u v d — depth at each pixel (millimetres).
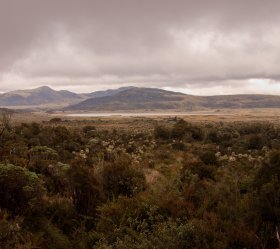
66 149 25266
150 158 23969
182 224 7883
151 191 11727
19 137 24375
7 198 9234
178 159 24156
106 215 9547
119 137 41938
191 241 7402
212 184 12734
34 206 9414
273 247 7609
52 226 9133
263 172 11219
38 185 9820
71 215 9945
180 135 40906
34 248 7707
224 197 10289
